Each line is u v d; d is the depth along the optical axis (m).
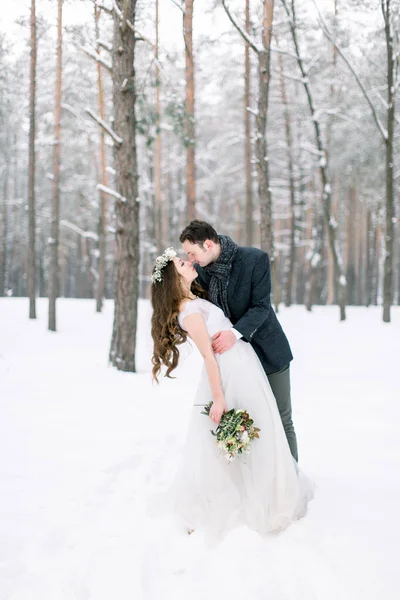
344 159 20.52
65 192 24.88
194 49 12.33
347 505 2.95
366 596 2.08
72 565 2.40
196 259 2.77
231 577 2.24
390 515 2.81
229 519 2.65
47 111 16.61
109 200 24.78
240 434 2.54
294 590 2.14
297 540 2.53
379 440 4.23
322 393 6.14
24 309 17.19
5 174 28.81
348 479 3.38
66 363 8.25
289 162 21.59
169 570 2.35
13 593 2.19
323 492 3.15
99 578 2.29
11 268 33.09
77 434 4.42
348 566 2.29
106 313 17.56
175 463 3.78
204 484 2.71
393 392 6.14
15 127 18.92
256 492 2.67
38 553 2.49
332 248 16.16
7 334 11.84
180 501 2.76
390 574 2.22
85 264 32.09
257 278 2.88
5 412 5.10
